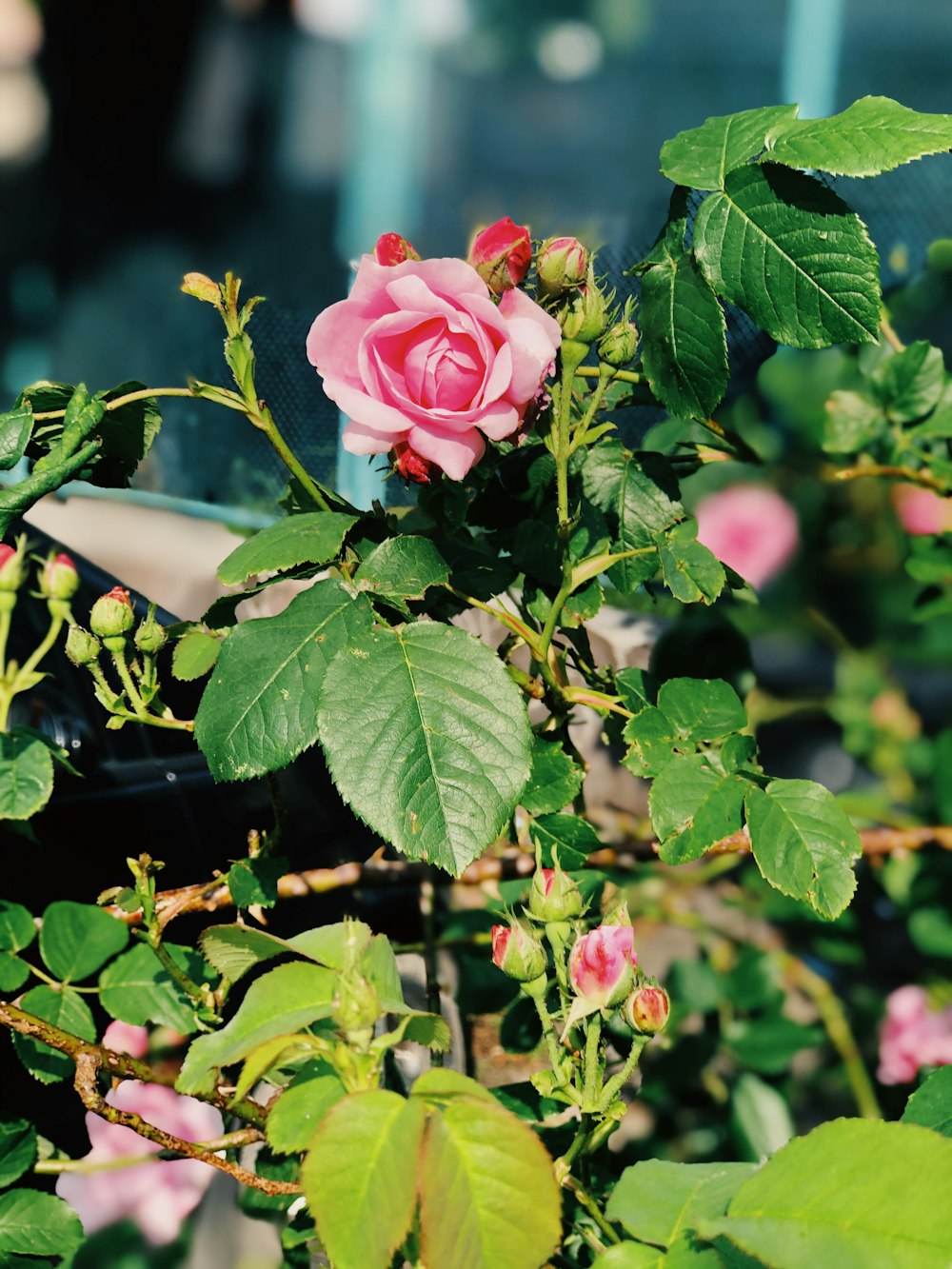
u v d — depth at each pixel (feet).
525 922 2.46
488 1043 2.93
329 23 14.61
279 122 13.67
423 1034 2.16
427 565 2.33
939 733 3.86
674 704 2.43
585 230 2.39
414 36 14.84
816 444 3.36
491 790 2.17
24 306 10.25
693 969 3.31
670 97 14.20
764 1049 3.22
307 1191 1.96
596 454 2.57
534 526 2.57
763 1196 2.10
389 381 2.22
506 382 2.20
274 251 11.34
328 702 2.20
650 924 3.49
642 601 3.13
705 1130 3.17
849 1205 2.05
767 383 3.37
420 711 2.20
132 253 11.50
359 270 2.23
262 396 3.04
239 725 2.21
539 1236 1.99
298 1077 2.19
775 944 3.49
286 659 2.24
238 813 2.69
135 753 2.67
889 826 3.53
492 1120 2.01
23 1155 2.53
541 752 2.53
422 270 2.21
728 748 2.38
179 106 12.73
